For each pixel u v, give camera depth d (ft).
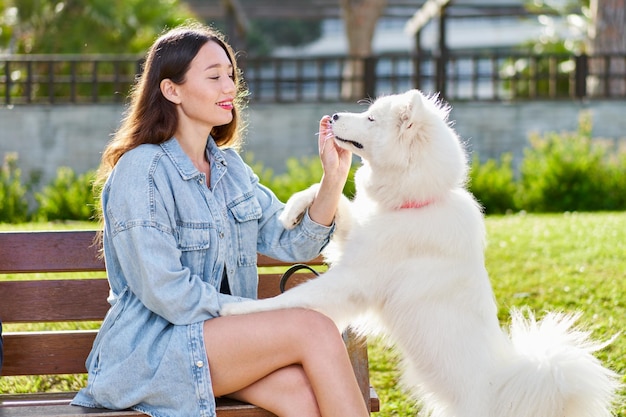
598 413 9.68
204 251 9.71
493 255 21.29
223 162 10.26
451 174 10.21
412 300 10.02
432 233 10.02
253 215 10.30
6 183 37.55
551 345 9.85
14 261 10.53
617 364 14.33
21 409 9.12
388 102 10.51
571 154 38.60
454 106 45.21
